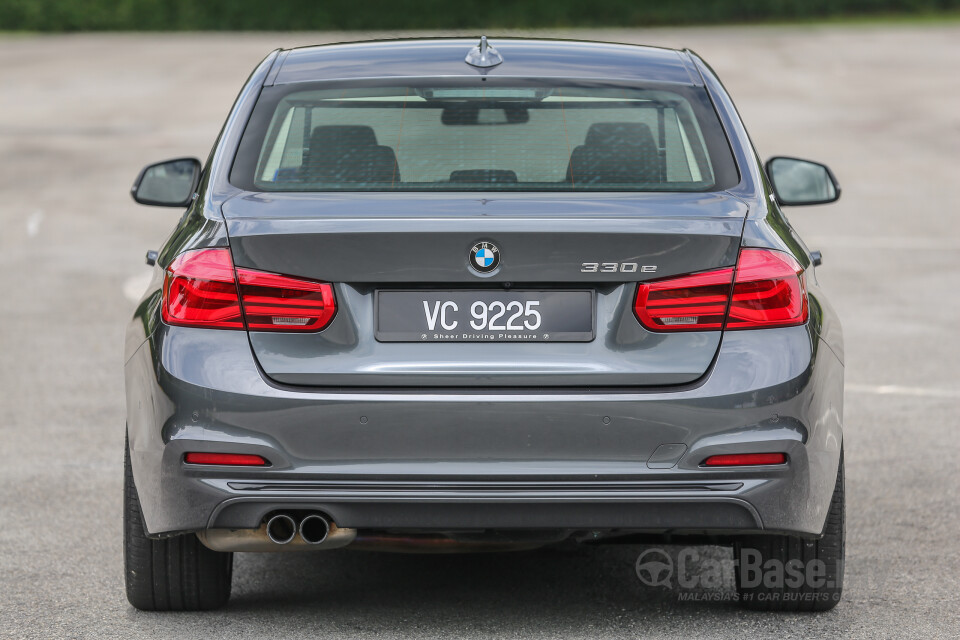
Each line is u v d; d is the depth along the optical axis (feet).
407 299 32.04
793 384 32.07
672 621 36.78
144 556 36.32
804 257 34.78
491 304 32.01
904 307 89.40
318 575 41.68
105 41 396.98
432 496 31.68
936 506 48.88
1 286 97.04
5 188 148.25
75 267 104.58
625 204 33.55
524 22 483.10
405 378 31.76
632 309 32.07
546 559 43.32
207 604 37.47
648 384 31.86
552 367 31.81
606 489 31.76
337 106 37.35
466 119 36.70
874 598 38.81
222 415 31.86
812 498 32.81
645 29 456.86
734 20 485.15
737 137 36.96
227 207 33.88
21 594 39.27
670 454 31.81
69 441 58.44
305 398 31.65
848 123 212.02
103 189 147.43
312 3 474.08
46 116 217.77
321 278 32.07
